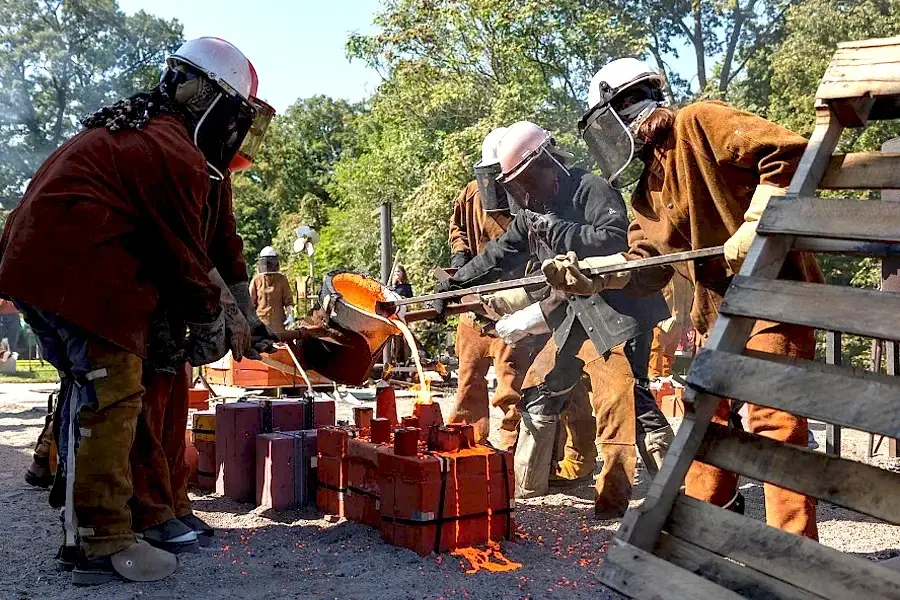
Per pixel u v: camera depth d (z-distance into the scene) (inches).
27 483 208.4
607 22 772.6
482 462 151.8
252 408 189.5
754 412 126.7
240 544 154.8
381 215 500.1
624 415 173.2
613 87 138.9
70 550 135.8
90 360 129.2
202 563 142.6
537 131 172.1
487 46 807.7
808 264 128.0
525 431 195.0
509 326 180.5
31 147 1509.6
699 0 845.2
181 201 132.0
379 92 975.6
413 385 432.8
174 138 133.0
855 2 635.5
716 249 124.2
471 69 853.2
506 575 135.0
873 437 241.3
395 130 1034.7
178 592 127.6
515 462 196.4
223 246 161.9
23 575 135.9
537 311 178.7
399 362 479.5
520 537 158.1
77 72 1544.0
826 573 72.6
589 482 208.7
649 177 141.4
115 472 132.9
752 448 82.6
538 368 188.7
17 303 133.5
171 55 142.1
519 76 770.2
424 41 861.2
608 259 151.8
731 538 78.7
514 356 211.9
